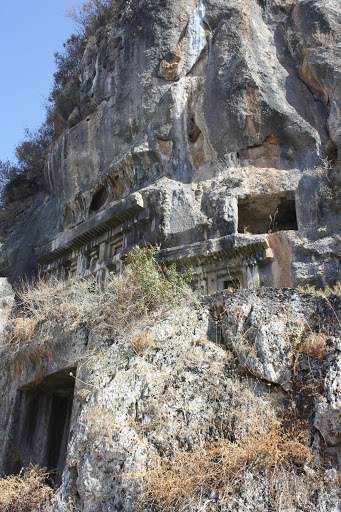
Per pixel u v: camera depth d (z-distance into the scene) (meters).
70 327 9.86
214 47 15.21
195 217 13.19
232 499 5.96
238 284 12.24
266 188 12.99
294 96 14.15
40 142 23.27
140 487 6.37
